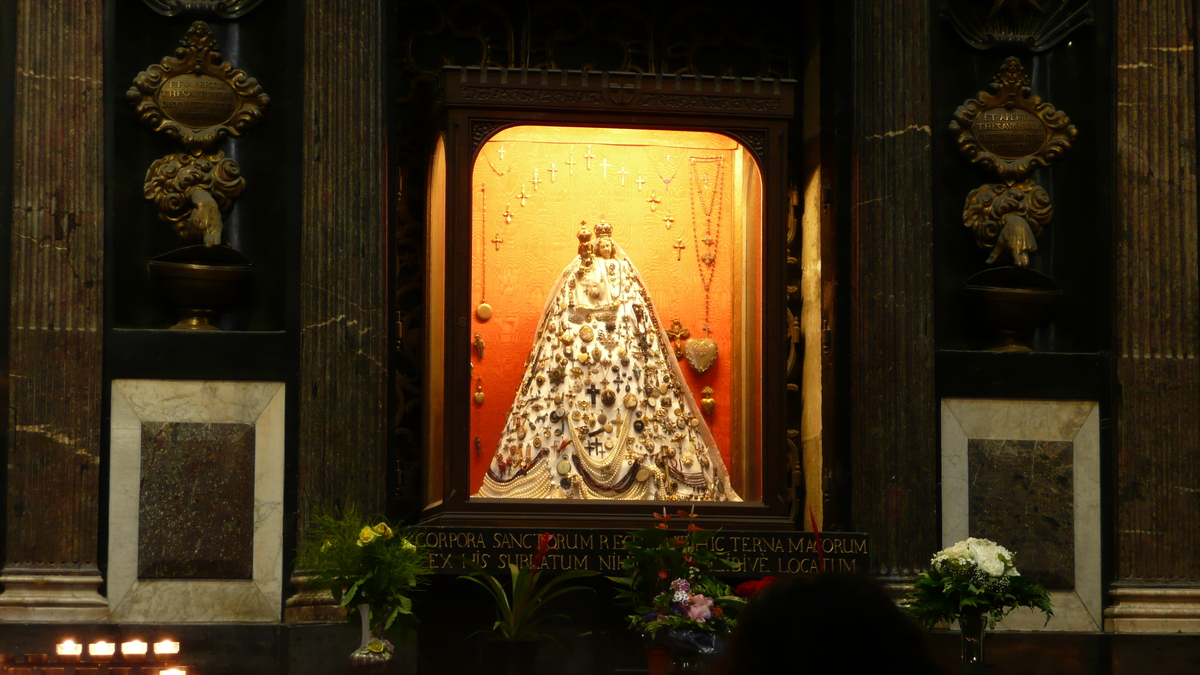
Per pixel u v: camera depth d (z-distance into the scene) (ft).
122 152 28.09
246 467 27.32
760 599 9.39
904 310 29.04
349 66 28.17
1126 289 29.99
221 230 27.86
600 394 29.40
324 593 26.99
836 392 29.37
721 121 29.66
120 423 27.09
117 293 27.81
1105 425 29.86
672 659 24.66
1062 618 29.30
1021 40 30.78
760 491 29.17
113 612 26.61
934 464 28.89
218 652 26.55
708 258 30.30
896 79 29.58
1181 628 28.96
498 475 28.99
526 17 31.04
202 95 28.19
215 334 27.48
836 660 9.01
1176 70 30.45
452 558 26.94
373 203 28.07
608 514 28.55
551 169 30.12
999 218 30.22
